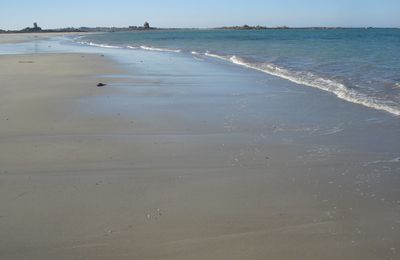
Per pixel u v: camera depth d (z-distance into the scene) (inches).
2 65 877.8
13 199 218.7
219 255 165.5
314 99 462.6
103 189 230.5
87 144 310.2
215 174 252.4
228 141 317.4
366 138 316.2
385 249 167.2
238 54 1174.3
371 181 236.7
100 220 194.7
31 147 304.2
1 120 380.8
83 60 1008.9
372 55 954.7
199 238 178.2
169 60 1023.6
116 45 2106.3
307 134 332.2
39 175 252.5
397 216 194.7
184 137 328.5
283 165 265.7
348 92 483.5
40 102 454.6
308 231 182.5
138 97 489.4
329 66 743.1
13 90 534.9
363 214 197.3
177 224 190.5
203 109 424.8
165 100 471.5
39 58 1079.6
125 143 312.7
